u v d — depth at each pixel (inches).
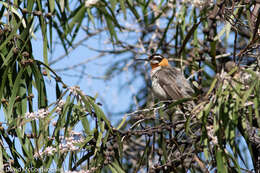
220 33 429.7
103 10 465.4
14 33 409.4
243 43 608.4
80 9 468.1
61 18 480.4
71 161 387.9
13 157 399.2
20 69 413.7
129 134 405.4
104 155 392.8
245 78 409.1
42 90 415.5
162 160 414.3
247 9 438.6
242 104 353.1
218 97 380.2
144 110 414.3
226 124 373.7
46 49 429.1
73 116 396.2
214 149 384.8
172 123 411.2
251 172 404.8
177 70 581.9
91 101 390.0
